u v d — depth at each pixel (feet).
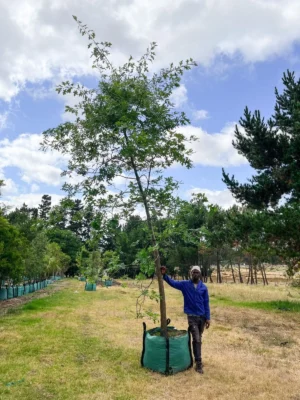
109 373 16.85
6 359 19.30
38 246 73.61
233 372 17.13
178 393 14.44
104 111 18.89
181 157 19.25
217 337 25.99
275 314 39.93
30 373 16.92
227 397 14.03
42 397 13.94
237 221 45.29
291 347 23.39
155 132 19.42
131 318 34.55
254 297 61.00
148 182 19.17
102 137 19.47
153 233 18.53
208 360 19.25
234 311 42.29
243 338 25.89
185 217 19.47
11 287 63.98
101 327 28.96
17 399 13.73
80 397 13.92
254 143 50.01
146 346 17.69
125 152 18.12
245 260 143.84
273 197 49.90
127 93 19.10
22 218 78.54
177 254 116.06
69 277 199.41
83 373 16.84
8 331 27.17
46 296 64.85
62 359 19.25
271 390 14.93
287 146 47.16
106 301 53.16
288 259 44.60
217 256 120.37
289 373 17.47
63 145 19.70
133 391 14.60
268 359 20.04
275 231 40.83
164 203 18.71
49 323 31.07
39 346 22.17
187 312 18.08
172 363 16.85
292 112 46.14
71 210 19.31
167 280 18.33
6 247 47.88
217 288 81.20
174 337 17.20
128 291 78.74
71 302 51.42
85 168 19.67
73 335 25.57
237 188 50.65
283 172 47.96
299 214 39.01
